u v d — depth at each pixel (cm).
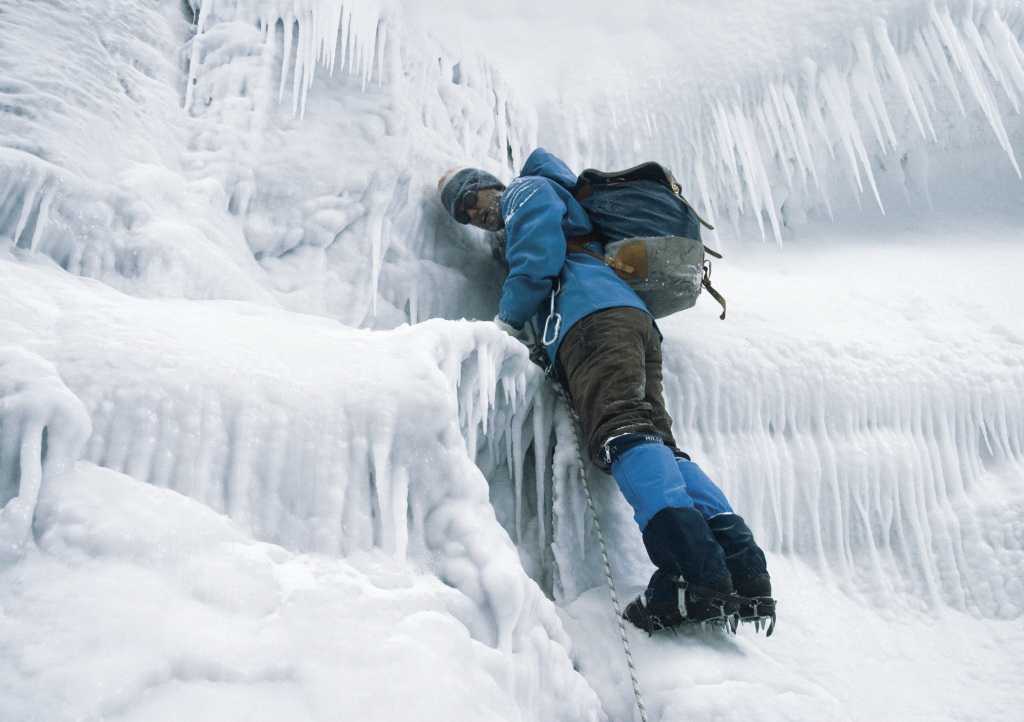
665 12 389
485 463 230
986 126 417
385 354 180
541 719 166
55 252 202
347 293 263
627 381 221
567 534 231
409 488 169
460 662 136
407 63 304
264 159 260
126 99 242
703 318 308
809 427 294
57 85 221
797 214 409
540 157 289
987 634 267
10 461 129
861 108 399
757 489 280
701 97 370
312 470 157
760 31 374
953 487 301
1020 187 427
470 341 200
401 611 140
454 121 322
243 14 279
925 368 307
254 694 113
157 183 227
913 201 425
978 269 367
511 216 263
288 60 273
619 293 241
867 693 231
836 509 285
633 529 241
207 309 191
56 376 137
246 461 151
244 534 143
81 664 104
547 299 256
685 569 196
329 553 152
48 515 125
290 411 158
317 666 120
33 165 195
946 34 363
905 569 285
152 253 211
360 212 271
